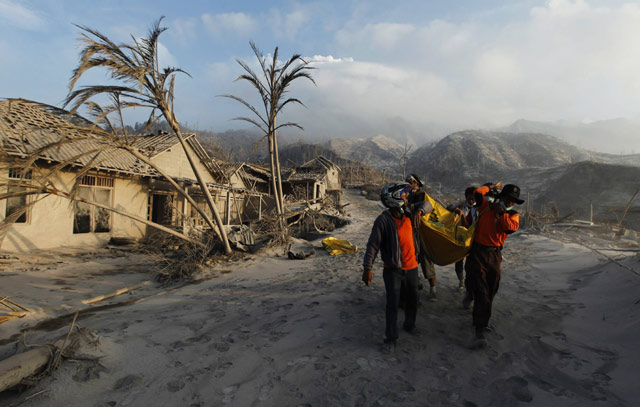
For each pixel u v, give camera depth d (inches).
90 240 511.8
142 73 268.7
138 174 565.6
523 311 176.4
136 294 249.8
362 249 438.6
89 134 278.5
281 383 113.0
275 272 309.6
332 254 395.9
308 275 283.9
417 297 150.9
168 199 594.9
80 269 336.8
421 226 175.8
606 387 101.5
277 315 182.5
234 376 117.5
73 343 123.6
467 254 163.2
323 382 113.5
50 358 114.0
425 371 119.9
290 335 153.9
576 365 118.3
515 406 97.2
